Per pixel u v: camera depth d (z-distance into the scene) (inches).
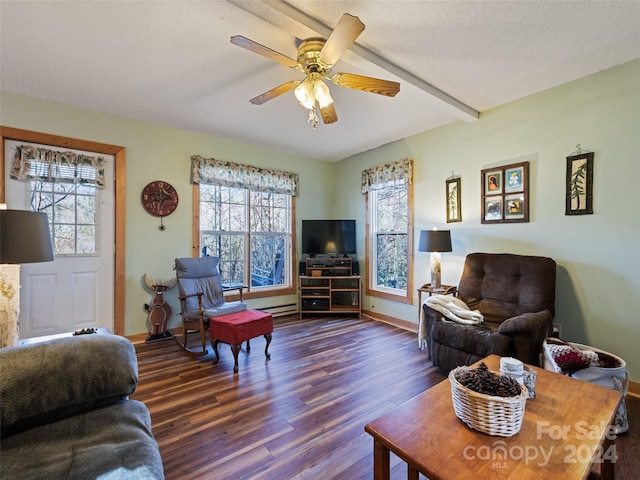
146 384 96.5
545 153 109.9
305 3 68.8
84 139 125.3
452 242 139.3
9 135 111.7
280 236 189.5
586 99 100.2
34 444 42.0
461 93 112.5
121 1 67.8
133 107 124.3
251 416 79.4
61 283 122.3
